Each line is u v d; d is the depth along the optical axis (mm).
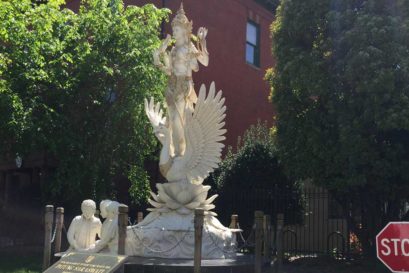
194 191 10828
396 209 14875
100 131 16516
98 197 16203
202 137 11094
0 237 20344
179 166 10969
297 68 14312
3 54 14789
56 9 15641
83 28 16500
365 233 14930
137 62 16203
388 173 13023
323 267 14578
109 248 10312
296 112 15297
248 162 17312
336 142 13938
